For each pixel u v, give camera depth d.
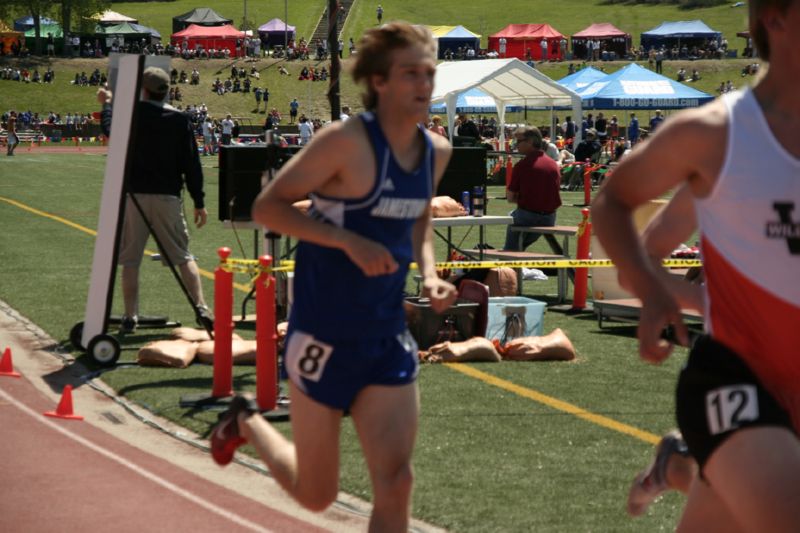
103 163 83.81
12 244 32.97
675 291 6.70
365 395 7.45
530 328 18.92
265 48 191.75
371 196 7.26
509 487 11.29
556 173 26.00
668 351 5.67
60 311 21.72
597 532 9.96
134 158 18.66
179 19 194.12
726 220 5.59
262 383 14.01
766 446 5.56
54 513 10.60
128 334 19.78
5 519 10.41
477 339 17.75
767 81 5.55
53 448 12.87
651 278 5.66
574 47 180.00
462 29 171.50
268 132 15.17
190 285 19.03
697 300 6.71
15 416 14.25
